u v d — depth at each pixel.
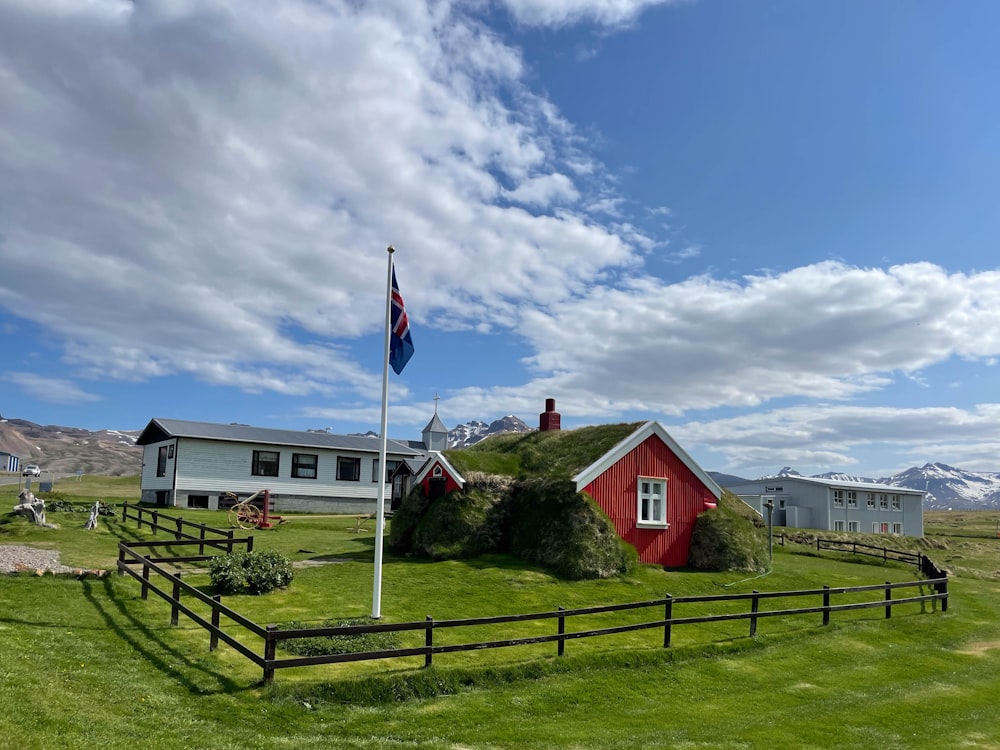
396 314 16.86
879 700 13.32
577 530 22.92
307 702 11.02
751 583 23.66
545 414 31.59
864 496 67.56
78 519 31.25
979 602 24.70
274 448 44.50
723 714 12.09
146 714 9.52
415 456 50.41
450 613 16.83
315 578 19.84
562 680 13.18
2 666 9.82
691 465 27.31
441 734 10.41
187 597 16.48
